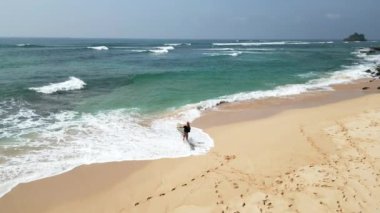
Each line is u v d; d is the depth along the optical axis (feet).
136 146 37.19
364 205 23.08
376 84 79.77
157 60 145.48
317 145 33.99
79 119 47.70
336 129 38.81
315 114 47.93
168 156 34.22
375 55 181.47
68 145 37.47
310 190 25.03
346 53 205.57
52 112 51.06
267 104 58.54
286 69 111.14
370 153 31.07
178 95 65.46
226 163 31.22
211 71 101.14
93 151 35.73
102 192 27.63
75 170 31.37
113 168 31.71
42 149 36.24
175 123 46.29
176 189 26.96
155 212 24.26
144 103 58.03
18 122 45.62
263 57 165.07
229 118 48.85
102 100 59.77
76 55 164.45
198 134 41.22
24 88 66.85
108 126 44.60
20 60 125.59
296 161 30.40
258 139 37.17
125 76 88.43
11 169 31.37
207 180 27.91
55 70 98.73
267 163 30.37
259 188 26.02
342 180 26.22
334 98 63.41
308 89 73.56
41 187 28.37
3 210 25.29
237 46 322.75
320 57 167.94
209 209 23.71
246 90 72.08
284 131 39.24
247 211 23.06
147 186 28.22
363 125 39.63
